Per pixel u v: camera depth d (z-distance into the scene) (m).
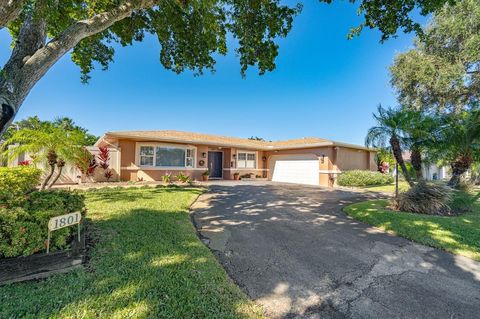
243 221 5.79
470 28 10.56
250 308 2.35
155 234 4.21
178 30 6.86
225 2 6.08
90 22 4.02
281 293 2.67
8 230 2.54
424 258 3.70
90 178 12.08
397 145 7.64
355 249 4.04
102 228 4.41
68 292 2.38
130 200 7.50
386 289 2.79
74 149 6.42
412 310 2.39
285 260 3.55
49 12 3.46
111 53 8.07
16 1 3.14
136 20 6.90
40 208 3.02
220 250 3.91
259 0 5.73
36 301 2.23
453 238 4.45
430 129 7.50
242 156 18.58
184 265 3.08
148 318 2.07
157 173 14.23
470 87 11.41
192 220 5.79
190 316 2.13
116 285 2.54
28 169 5.89
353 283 2.92
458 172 8.08
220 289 2.62
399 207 6.99
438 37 11.55
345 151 15.74
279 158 18.77
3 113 2.91
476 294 2.69
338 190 12.34
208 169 17.55
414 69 11.93
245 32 6.58
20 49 3.45
